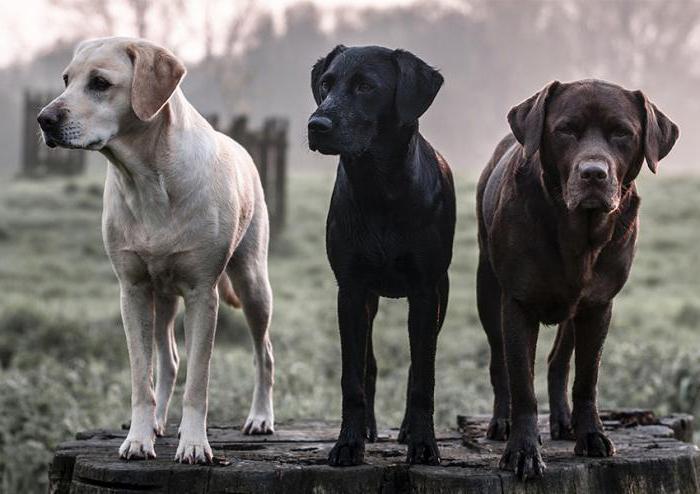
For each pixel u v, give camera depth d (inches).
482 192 341.1
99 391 539.5
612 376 574.2
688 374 547.2
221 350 663.1
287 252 1263.5
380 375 641.6
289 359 646.5
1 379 565.0
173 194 285.0
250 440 327.6
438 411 511.2
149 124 280.8
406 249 285.4
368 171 280.5
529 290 285.6
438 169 296.4
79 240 1275.8
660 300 1012.5
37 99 1898.4
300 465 282.8
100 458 291.3
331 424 362.9
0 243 1231.5
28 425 472.4
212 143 296.4
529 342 290.2
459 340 749.3
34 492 438.3
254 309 338.0
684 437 370.3
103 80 275.0
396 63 285.4
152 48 280.1
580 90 273.6
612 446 298.7
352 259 287.3
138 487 275.4
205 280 292.7
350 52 287.3
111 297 973.8
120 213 289.3
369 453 299.4
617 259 285.9
